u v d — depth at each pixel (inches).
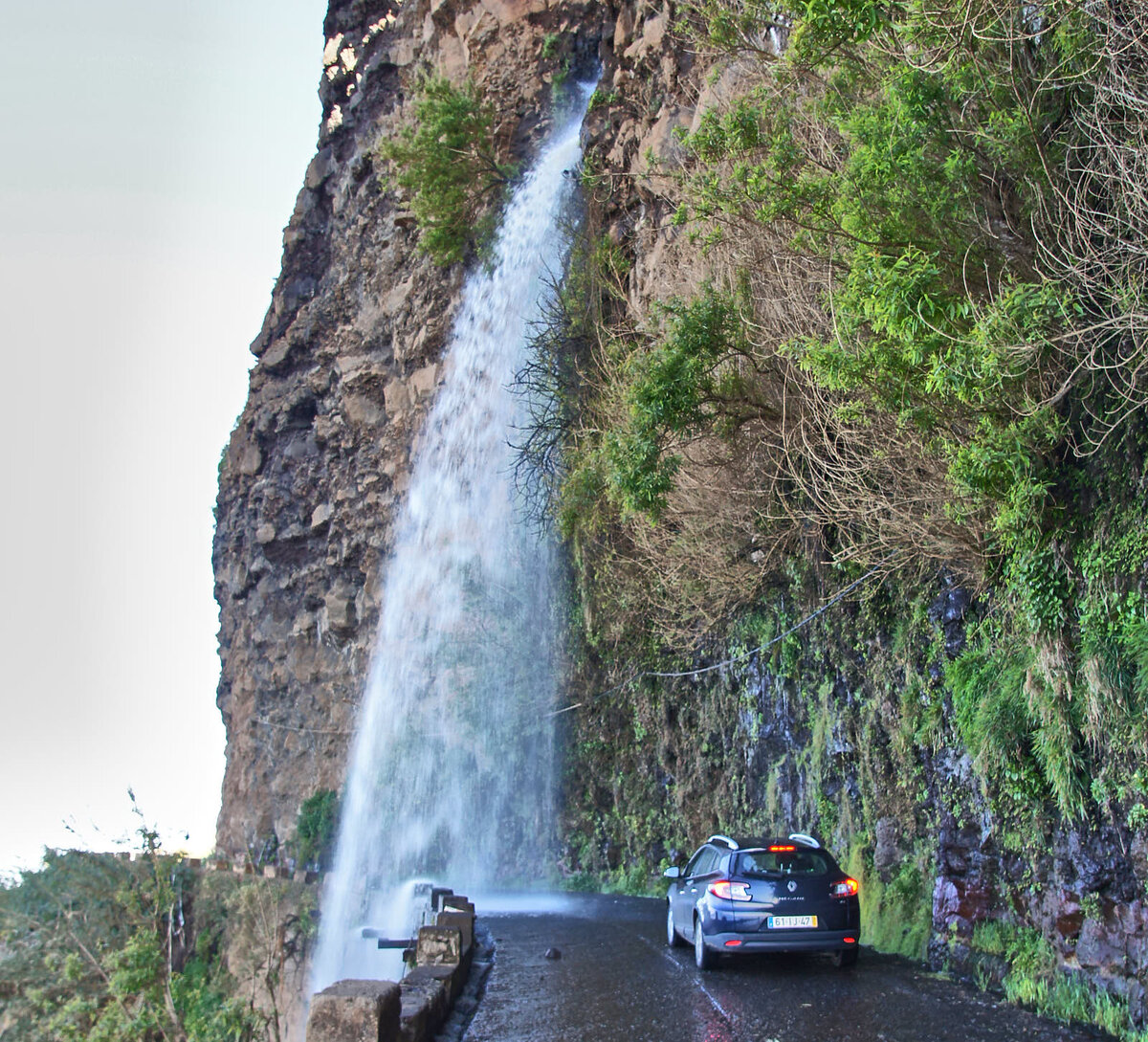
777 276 513.3
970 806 415.8
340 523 1663.4
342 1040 235.9
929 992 363.3
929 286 319.3
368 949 896.9
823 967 422.6
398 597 1401.3
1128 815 307.9
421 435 1412.4
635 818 904.9
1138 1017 292.5
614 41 1044.5
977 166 352.5
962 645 437.4
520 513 1151.0
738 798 716.0
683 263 669.9
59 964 535.8
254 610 1872.5
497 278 1280.8
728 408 554.9
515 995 399.5
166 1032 493.4
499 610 1168.8
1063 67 323.0
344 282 1763.0
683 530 679.1
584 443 855.7
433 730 1235.9
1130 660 311.9
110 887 578.6
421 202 1277.1
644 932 586.2
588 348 900.0
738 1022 326.0
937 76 346.9
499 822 1099.3
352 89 1893.5
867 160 356.2
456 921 457.1
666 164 743.1
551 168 1210.6
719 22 506.6
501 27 1323.8
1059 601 341.4
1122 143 311.9
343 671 1601.9
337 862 1382.9
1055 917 345.4
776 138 435.5
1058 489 349.1
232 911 744.3
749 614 694.5
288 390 1868.8
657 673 848.9
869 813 529.3
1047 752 340.5
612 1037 314.5
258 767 1756.9
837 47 378.0
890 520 461.7
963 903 409.1
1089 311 324.5
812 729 608.1
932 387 322.0
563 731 1040.8
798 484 558.9
